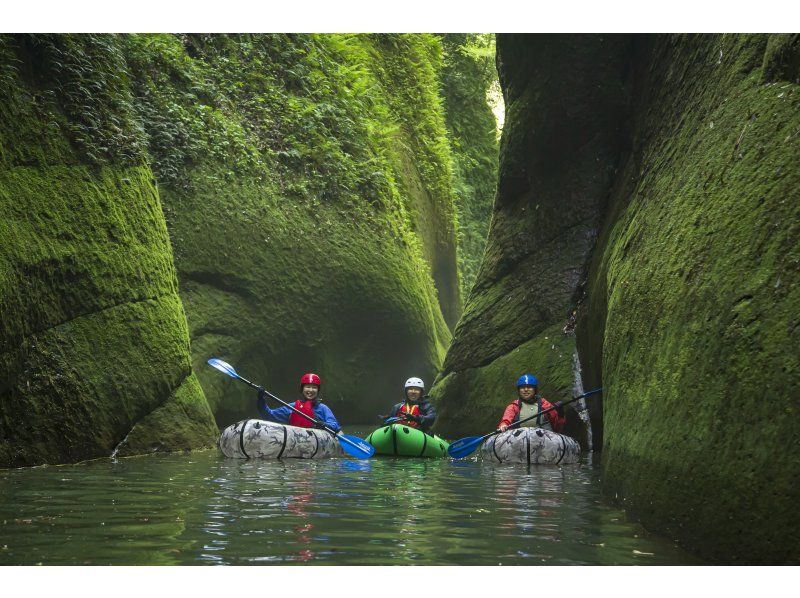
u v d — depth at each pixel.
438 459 9.80
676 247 5.63
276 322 15.14
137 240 10.08
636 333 5.89
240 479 6.96
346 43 21.53
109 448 8.83
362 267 17.02
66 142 9.33
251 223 15.15
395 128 21.36
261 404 10.65
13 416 7.74
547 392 11.51
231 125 15.70
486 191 35.66
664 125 9.24
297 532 4.43
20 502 5.44
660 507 4.36
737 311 4.14
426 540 4.27
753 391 3.72
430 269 23.58
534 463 9.12
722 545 3.61
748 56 6.61
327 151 17.80
